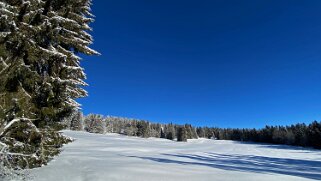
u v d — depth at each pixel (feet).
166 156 79.51
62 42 38.24
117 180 30.73
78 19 41.16
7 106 29.53
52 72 35.58
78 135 205.36
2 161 27.53
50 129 35.58
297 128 335.67
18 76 30.68
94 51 40.60
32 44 30.83
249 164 71.05
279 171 53.98
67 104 36.70
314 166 77.36
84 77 39.50
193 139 415.64
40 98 34.58
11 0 30.12
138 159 58.95
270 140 370.12
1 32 28.48
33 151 33.73
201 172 40.06
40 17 31.30
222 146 228.84
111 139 205.77
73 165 39.52
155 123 449.89
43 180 29.22
